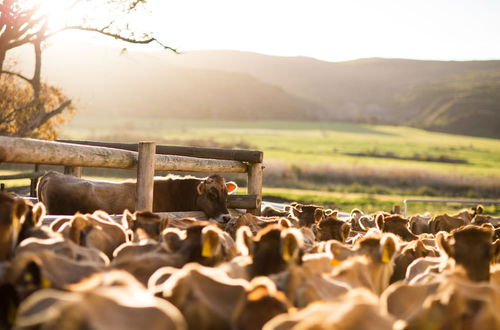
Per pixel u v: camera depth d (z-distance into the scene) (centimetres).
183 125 16738
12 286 325
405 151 11175
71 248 491
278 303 374
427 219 1421
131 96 18325
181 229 722
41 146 709
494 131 19350
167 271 448
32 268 370
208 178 1120
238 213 1250
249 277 492
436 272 568
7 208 478
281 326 328
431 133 18538
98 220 667
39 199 1157
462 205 3994
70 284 380
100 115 16738
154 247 564
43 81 3044
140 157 891
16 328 312
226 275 432
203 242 500
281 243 485
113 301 303
